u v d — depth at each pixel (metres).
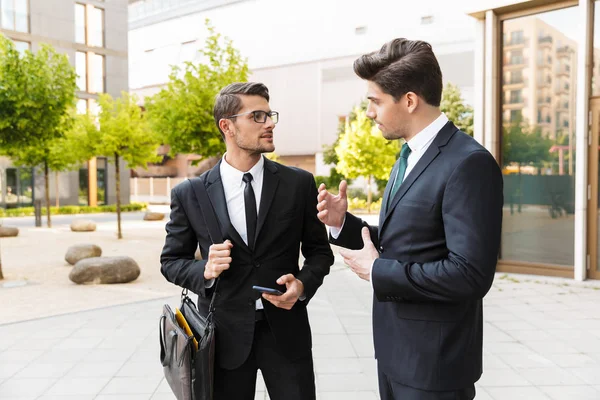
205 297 1.87
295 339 1.87
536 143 7.52
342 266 8.88
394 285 1.33
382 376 1.57
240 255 1.83
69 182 26.56
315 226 2.00
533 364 3.84
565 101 7.25
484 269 1.23
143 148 14.02
